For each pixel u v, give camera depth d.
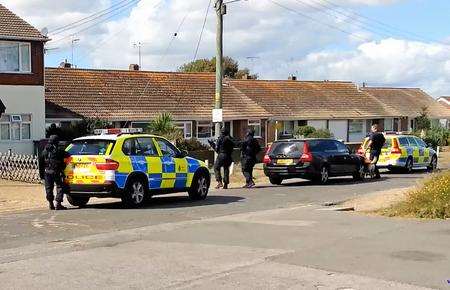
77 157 14.09
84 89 36.97
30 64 30.03
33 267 7.87
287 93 49.72
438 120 63.44
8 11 31.05
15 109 29.61
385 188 19.64
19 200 16.25
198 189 16.47
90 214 13.23
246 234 10.35
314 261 8.11
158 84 40.88
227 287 6.83
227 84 46.38
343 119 50.09
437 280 7.04
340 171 22.00
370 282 6.98
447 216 12.04
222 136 20.00
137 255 8.63
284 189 19.56
